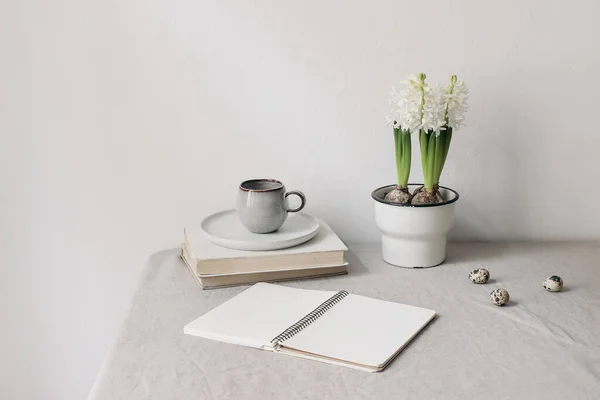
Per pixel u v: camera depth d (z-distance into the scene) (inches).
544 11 50.9
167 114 51.4
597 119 52.7
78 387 56.1
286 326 37.5
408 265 47.4
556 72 51.9
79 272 53.9
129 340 36.9
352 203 53.6
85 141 51.5
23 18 49.3
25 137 51.1
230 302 40.9
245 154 52.3
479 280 44.3
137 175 52.3
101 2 49.4
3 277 53.6
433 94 44.0
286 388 32.1
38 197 52.2
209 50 50.4
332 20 50.4
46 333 54.9
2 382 55.4
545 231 54.7
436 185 46.9
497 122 52.6
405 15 50.6
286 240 44.5
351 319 38.5
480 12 50.8
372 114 52.0
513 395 31.5
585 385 32.3
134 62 50.3
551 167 53.5
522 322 38.9
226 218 49.9
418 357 35.0
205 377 33.1
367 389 32.0
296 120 51.9
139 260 53.9
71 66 50.1
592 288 43.9
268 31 50.3
